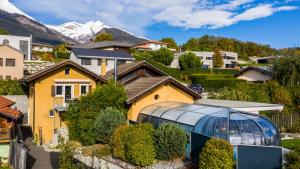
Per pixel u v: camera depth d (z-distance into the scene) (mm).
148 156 20453
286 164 16781
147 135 21250
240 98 41562
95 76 35188
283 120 35656
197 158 20375
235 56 108938
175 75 72875
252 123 21188
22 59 55688
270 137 21047
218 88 59188
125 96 29562
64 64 33719
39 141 32125
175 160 21469
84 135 26875
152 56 85812
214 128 20938
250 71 65875
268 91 46438
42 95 33250
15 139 25672
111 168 21141
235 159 18125
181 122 24016
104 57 61938
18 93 42344
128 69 35938
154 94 30719
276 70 58156
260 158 17375
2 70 54281
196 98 33500
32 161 23984
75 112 28844
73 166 16844
